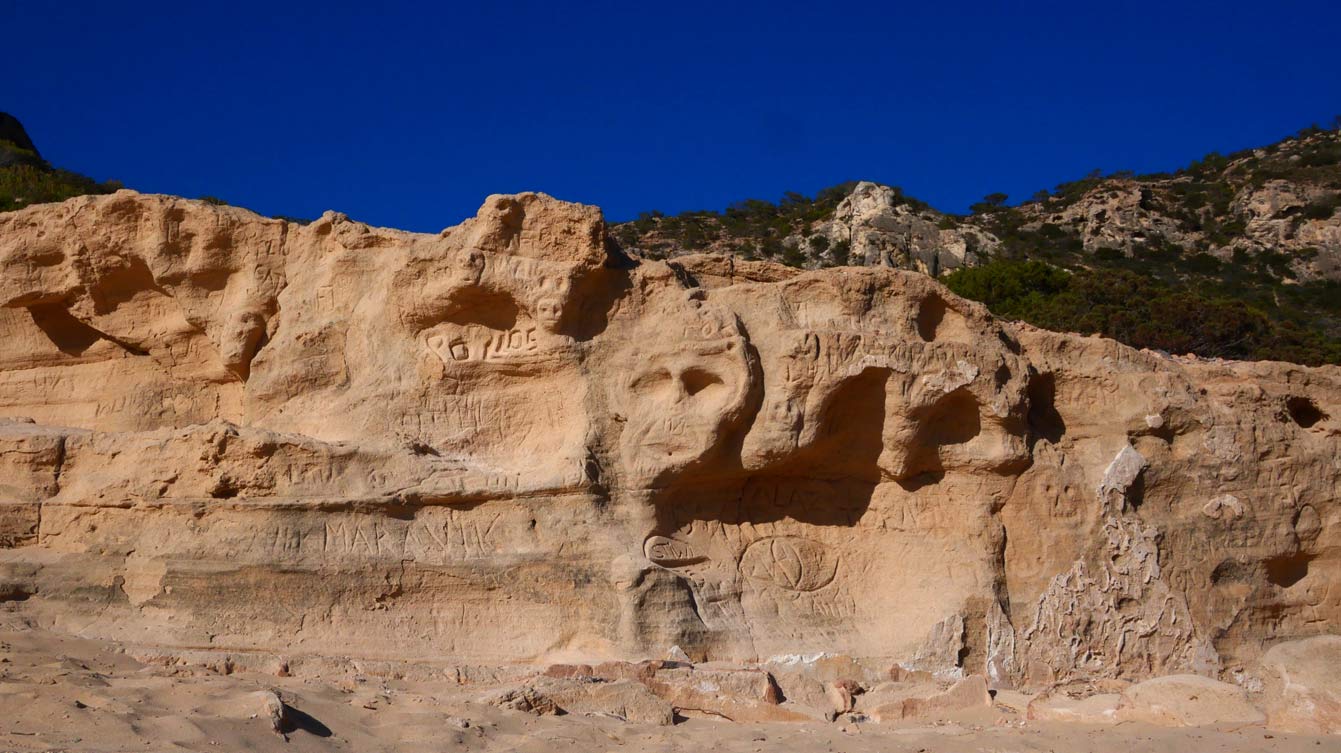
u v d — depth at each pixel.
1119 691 12.71
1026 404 13.87
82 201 14.31
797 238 48.53
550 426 13.13
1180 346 28.80
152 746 7.86
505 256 13.09
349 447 12.52
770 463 13.12
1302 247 46.75
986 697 11.89
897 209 47.69
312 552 11.99
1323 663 11.12
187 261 14.02
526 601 12.25
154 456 12.59
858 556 13.77
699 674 11.36
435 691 10.84
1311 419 15.72
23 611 11.64
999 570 13.59
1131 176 57.38
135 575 11.98
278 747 8.34
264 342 13.95
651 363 13.16
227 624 11.68
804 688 11.67
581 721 10.05
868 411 13.59
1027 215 53.78
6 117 35.47
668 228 50.50
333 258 13.77
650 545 12.75
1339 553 14.91
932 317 13.99
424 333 13.31
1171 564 14.04
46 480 12.91
